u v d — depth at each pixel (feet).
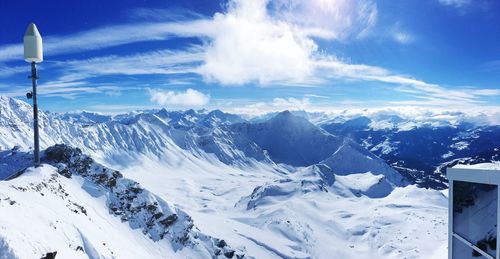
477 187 47.03
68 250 183.32
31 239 150.82
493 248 44.47
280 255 554.46
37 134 285.84
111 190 412.36
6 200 183.01
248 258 488.85
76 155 410.31
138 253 315.17
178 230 448.24
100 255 225.97
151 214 431.02
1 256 128.98
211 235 495.41
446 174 52.70
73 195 332.60
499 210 42.68
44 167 331.98
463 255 49.14
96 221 313.94
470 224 48.14
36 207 210.79
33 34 222.07
